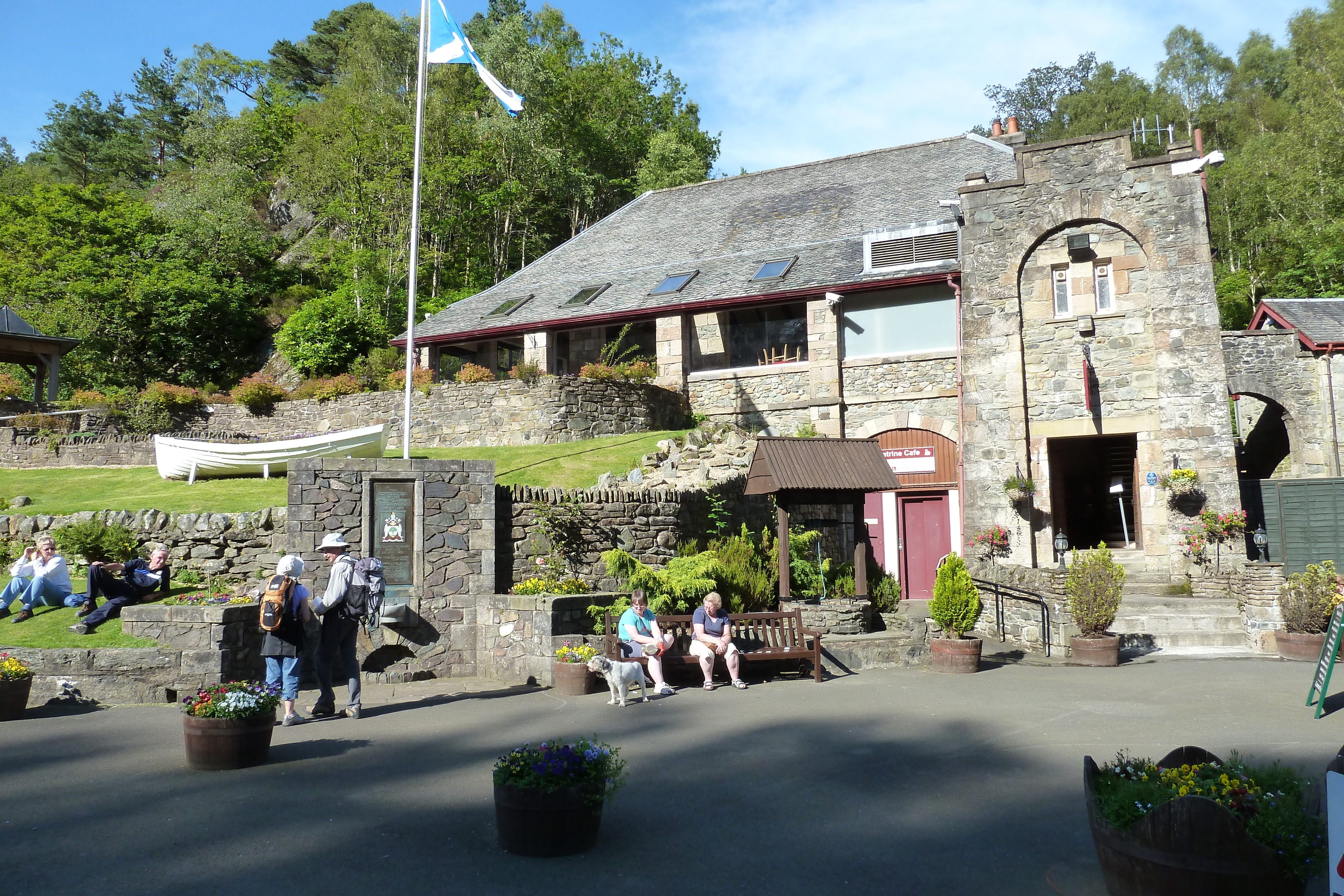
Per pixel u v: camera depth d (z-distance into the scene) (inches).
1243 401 1037.8
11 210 1612.9
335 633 366.3
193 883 188.7
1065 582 527.8
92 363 1371.8
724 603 511.5
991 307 755.4
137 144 2719.0
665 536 564.7
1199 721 341.7
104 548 517.3
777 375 911.7
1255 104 1793.8
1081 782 261.4
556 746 216.8
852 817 232.7
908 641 496.7
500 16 1956.2
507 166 1631.4
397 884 188.5
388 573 471.8
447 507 486.0
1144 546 701.3
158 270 1465.3
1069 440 863.7
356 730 340.2
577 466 748.6
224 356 1507.1
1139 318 717.3
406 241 1528.1
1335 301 912.3
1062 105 2025.1
